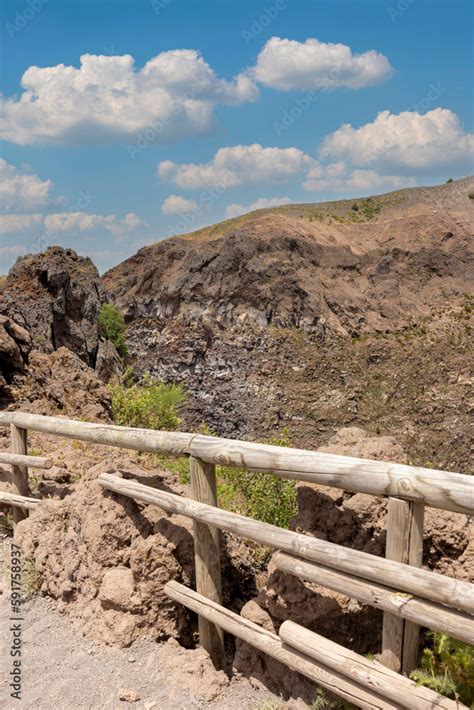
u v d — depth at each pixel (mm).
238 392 76938
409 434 69688
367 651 3871
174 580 4457
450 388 75750
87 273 34812
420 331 86938
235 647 4523
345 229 115375
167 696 3873
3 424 6602
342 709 3426
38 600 5078
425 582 2863
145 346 85812
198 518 4129
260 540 3699
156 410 15242
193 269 90000
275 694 3861
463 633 2707
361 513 3867
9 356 12320
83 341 30453
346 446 4402
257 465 3783
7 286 29625
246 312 85375
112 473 5344
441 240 105875
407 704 2934
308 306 85188
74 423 5605
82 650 4355
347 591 3217
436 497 2908
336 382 76938
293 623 3611
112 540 4746
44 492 6629
